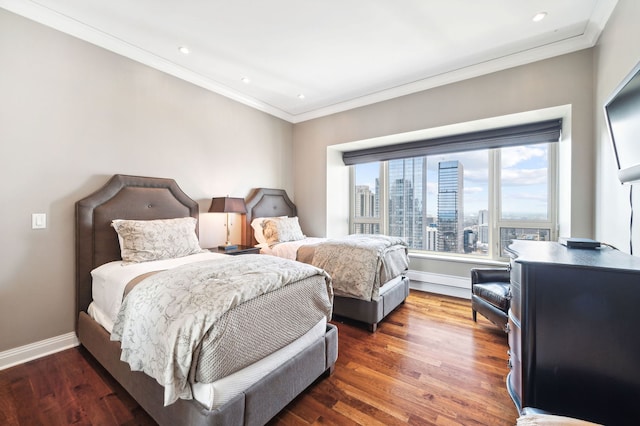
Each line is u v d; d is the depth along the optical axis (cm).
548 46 260
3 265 200
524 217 333
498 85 292
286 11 216
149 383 138
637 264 115
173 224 259
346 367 201
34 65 211
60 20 219
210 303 123
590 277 115
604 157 223
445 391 174
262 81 339
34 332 213
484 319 287
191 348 114
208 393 116
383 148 424
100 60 246
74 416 151
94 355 198
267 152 421
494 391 174
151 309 136
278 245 338
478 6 211
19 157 205
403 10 216
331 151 444
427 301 341
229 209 318
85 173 237
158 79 288
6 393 171
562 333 119
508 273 272
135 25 232
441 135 367
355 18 225
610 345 113
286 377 149
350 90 365
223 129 356
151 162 282
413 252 417
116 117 256
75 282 231
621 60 188
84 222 230
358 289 257
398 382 183
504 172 345
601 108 229
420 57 284
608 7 203
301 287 168
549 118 296
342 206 473
